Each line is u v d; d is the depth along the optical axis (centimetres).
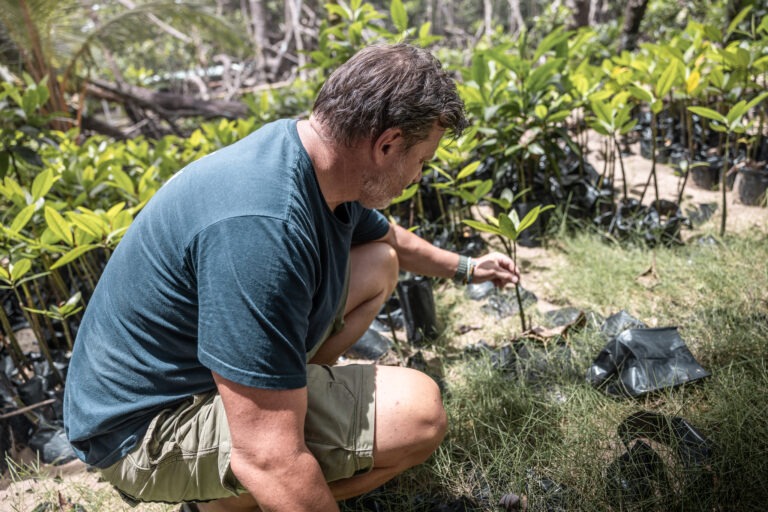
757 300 257
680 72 353
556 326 264
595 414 207
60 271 321
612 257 308
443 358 256
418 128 139
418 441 164
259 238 130
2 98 315
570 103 349
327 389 163
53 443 226
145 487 158
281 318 133
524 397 220
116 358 150
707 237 317
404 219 358
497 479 190
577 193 355
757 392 202
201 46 1172
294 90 654
